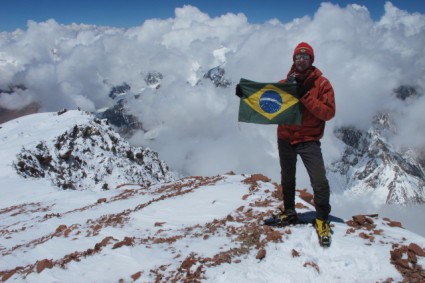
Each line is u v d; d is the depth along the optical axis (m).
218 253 3.42
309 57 3.17
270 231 3.66
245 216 4.50
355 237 3.35
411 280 2.69
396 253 2.89
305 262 2.96
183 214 5.24
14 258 4.45
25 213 9.84
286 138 3.54
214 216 4.93
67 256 3.87
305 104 3.16
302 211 4.26
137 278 3.16
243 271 2.98
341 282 2.78
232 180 7.27
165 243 3.95
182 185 8.57
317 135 3.39
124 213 5.98
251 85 3.38
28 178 21.19
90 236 4.77
